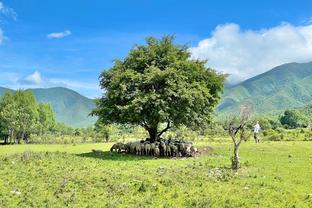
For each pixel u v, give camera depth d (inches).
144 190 686.5
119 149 1508.4
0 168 898.1
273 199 640.4
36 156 1117.1
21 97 3870.6
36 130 3863.2
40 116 4648.1
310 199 648.4
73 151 1695.4
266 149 1636.3
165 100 1405.0
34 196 631.2
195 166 1031.0
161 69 1518.2
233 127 1051.9
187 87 1445.6
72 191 673.6
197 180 797.9
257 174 892.0
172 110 1421.0
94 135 3046.3
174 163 1122.7
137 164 1075.9
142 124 1555.1
